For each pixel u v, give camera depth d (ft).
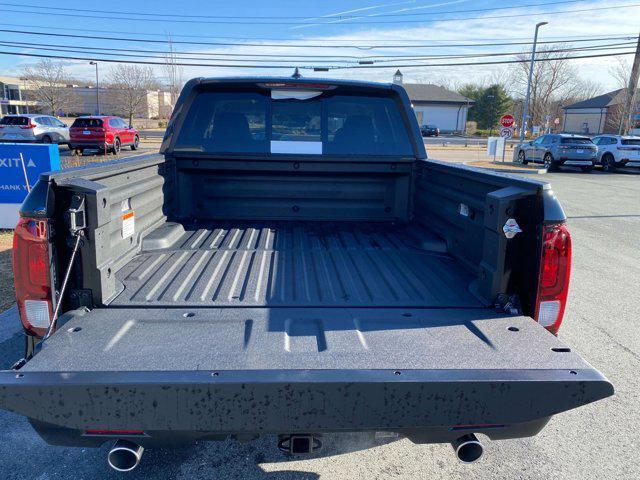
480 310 8.10
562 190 55.42
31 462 9.73
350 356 6.54
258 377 5.97
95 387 5.84
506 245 7.97
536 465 9.90
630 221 36.68
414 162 13.10
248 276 9.34
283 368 6.21
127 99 220.23
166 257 10.24
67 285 7.65
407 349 6.74
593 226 34.76
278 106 13.00
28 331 7.48
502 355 6.64
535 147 85.25
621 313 18.29
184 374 6.01
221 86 12.82
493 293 8.11
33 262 7.22
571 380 6.14
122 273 9.09
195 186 13.28
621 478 9.53
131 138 91.71
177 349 6.61
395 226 13.38
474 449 6.97
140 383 5.86
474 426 6.71
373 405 6.04
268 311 7.88
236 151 12.92
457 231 10.42
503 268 8.03
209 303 8.07
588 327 16.92
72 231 7.25
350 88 12.87
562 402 6.22
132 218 9.85
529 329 7.39
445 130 262.47
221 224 13.16
